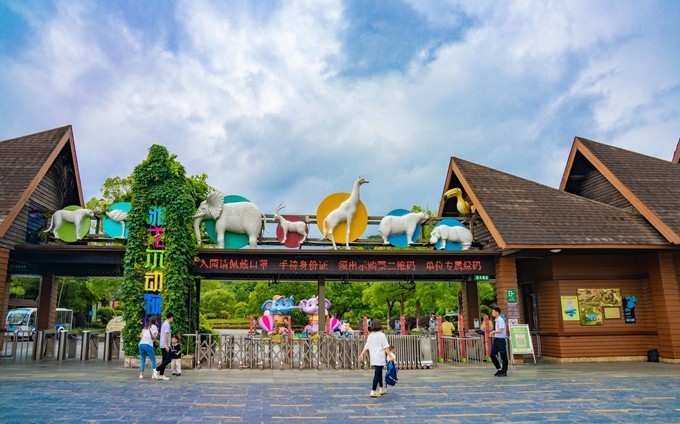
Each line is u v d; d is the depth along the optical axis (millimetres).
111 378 12023
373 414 8062
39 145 17594
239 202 16469
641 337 16625
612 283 16938
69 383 11180
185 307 14617
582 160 20562
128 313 14375
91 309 50250
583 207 17750
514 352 15211
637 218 17172
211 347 14508
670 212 16516
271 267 15656
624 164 19125
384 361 9758
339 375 12875
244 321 49594
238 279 17141
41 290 18328
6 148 17516
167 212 14688
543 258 17297
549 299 16906
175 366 12711
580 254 16953
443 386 11008
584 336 16375
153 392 10031
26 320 30109
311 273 15805
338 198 17219
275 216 16781
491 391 10344
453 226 17219
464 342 15766
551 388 10734
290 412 8172
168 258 14484
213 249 15336
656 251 16438
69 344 17844
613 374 13016
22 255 15414
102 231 17344
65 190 18953
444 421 7602
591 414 8148
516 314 15719
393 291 33750
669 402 9188
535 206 17453
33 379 11797
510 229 15648
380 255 15930
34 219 16438
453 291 31938
